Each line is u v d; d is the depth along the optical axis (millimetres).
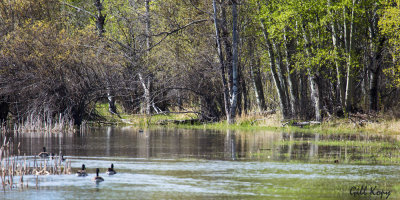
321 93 58906
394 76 56188
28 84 56062
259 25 65812
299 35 58688
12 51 56969
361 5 54875
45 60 56469
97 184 21703
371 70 57281
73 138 43281
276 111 66125
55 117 58875
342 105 56438
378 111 57719
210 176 23703
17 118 58969
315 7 54875
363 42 61219
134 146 36781
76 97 58438
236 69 60688
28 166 26312
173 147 36156
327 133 49031
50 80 56062
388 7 52000
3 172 23047
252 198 19219
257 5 62219
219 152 33000
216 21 60156
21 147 35375
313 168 26188
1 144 37312
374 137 44094
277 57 62500
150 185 21531
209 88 65312
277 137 44594
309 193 20219
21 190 20422
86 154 31797
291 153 32312
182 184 21781
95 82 61125
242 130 54375
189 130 54875
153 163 27859
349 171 25312
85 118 64375
